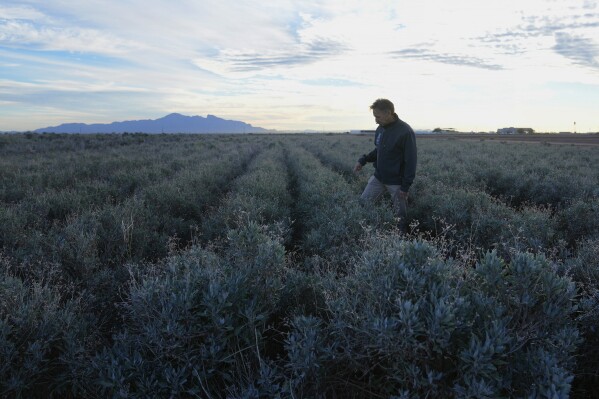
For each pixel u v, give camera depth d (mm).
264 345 2637
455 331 2008
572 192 8922
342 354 2162
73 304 3166
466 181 10555
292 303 3146
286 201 8812
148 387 2158
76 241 4363
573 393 2549
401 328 2016
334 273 3156
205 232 6168
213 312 2363
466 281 2486
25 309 2682
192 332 2350
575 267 3346
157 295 2559
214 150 26453
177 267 3096
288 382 2162
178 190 8531
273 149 29656
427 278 2344
